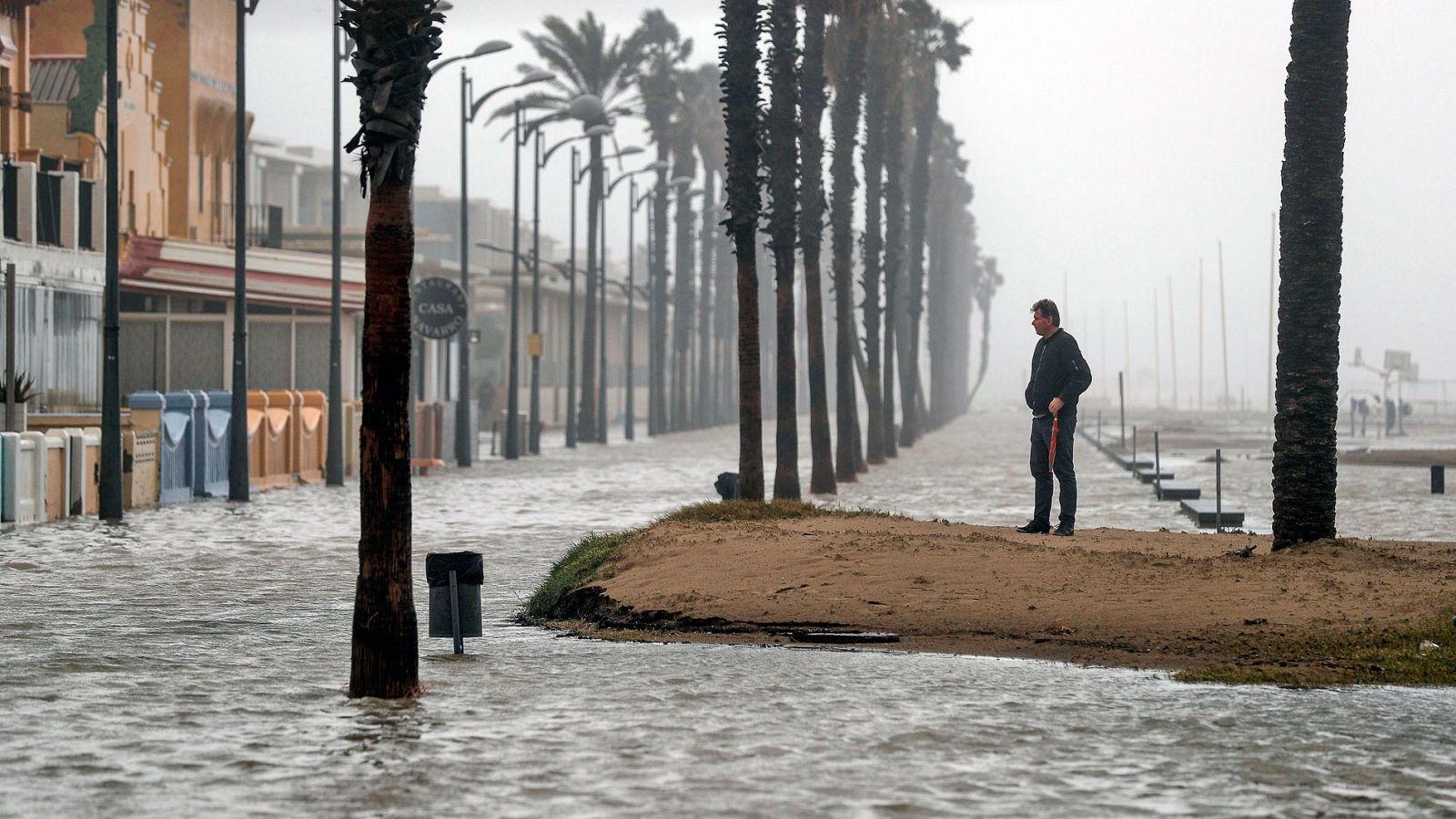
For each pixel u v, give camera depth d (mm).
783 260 53344
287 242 114688
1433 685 18781
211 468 58344
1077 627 22531
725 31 42344
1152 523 47000
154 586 30984
